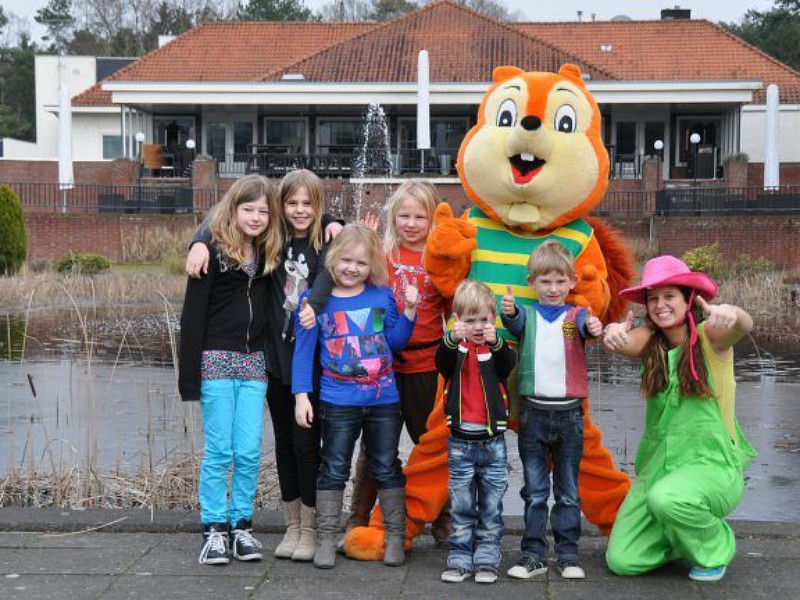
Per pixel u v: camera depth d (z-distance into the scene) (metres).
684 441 4.99
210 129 36.75
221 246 5.24
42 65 50.75
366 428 5.25
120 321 18.22
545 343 5.01
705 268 23.19
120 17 83.69
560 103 5.38
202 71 38.56
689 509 4.75
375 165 33.97
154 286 22.56
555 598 4.70
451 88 32.94
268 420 9.53
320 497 5.19
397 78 34.66
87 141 42.41
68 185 31.52
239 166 36.62
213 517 5.26
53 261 28.11
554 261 5.00
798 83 38.28
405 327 5.19
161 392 11.20
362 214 30.81
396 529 5.21
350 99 33.41
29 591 4.79
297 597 4.72
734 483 4.95
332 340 5.20
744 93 32.72
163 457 7.81
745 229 26.75
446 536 5.54
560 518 5.02
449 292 5.39
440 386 5.50
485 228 5.52
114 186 30.91
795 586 4.83
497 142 5.35
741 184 32.41
